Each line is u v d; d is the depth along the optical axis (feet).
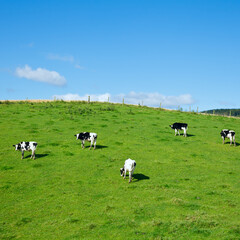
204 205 58.65
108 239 46.55
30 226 51.39
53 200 61.36
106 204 59.47
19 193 64.80
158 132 125.80
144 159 89.76
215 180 74.28
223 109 486.38
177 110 208.85
